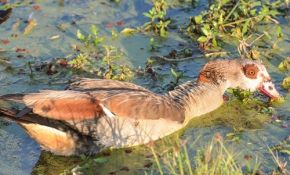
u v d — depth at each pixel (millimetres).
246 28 15570
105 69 14969
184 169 11789
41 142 12305
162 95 13188
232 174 11289
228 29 16312
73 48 15703
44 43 15930
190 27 16312
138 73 14812
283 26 16484
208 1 17469
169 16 17000
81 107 12172
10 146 12742
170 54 15438
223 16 16344
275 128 13164
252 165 12086
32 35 16203
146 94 12805
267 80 13961
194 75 14820
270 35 16125
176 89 13586
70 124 12133
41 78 14758
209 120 13547
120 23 16703
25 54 15516
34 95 12125
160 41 16016
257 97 14305
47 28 16453
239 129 13188
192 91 13555
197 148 12625
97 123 12258
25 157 12484
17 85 14516
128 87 13141
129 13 17125
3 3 17344
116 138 12422
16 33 16281
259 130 13141
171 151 12492
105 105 12312
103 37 15461
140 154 12508
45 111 11969
